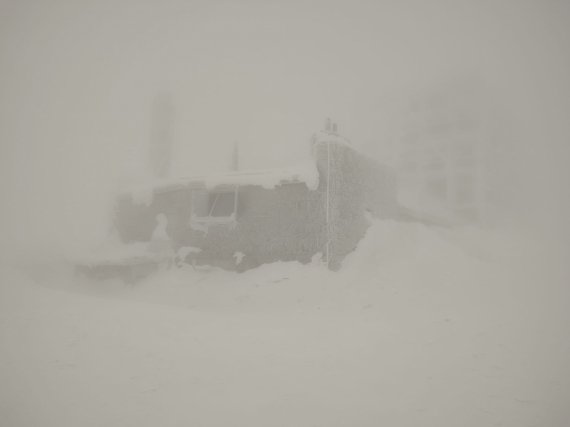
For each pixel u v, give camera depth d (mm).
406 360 5855
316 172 12562
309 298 10961
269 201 13305
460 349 6367
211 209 14469
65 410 4203
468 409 4355
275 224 13062
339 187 12719
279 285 11719
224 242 13695
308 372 5355
